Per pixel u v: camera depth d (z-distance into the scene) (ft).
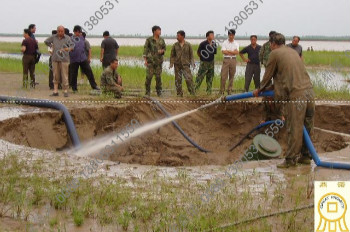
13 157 25.66
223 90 47.39
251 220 18.26
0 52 163.22
